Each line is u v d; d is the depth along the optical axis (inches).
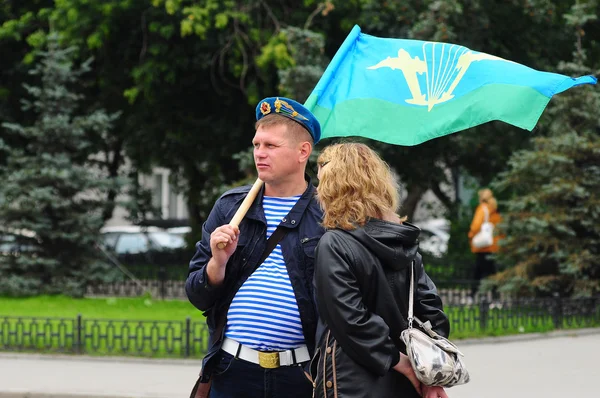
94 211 1166.3
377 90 299.7
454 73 292.7
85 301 1057.5
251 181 1107.9
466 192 2041.1
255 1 1194.6
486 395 573.0
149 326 839.7
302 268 265.9
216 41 1233.4
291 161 270.4
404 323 248.4
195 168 1530.5
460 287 1136.2
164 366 697.6
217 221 277.3
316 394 247.4
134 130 1432.1
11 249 1133.1
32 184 1120.2
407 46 304.3
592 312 900.0
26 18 1251.2
